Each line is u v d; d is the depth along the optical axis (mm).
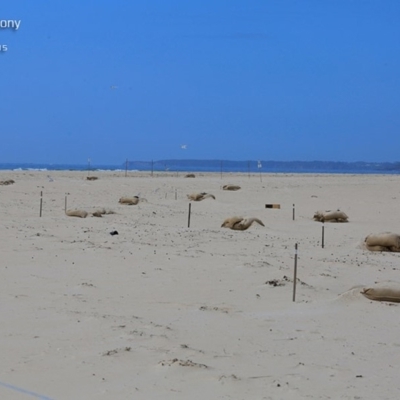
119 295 25562
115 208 62625
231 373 16188
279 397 14570
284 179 129625
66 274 29344
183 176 142500
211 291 26516
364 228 53594
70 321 21062
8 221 48188
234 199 81188
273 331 20516
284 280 28141
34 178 114875
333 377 16094
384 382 15836
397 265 34938
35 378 15773
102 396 14602
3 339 19078
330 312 23062
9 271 29656
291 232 49656
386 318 22344
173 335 19641
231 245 39844
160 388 15094
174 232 45031
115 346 18344
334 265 33625
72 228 45344
